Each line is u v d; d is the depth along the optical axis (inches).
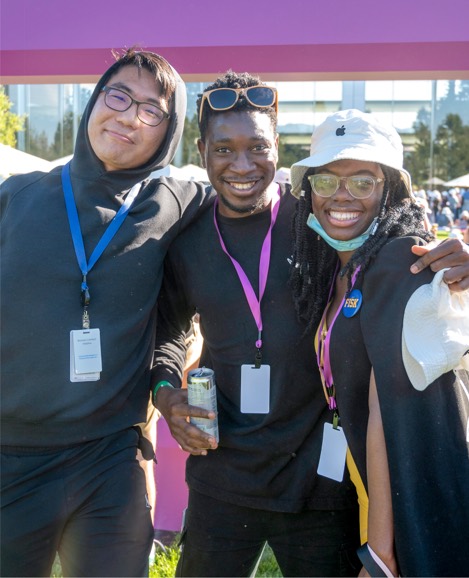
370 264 81.2
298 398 94.4
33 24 144.4
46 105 1156.5
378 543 77.6
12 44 145.0
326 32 141.3
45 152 1160.8
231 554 98.6
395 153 85.1
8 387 89.4
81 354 89.3
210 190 107.5
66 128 1165.7
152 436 127.4
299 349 93.9
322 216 87.3
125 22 143.4
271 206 99.4
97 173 96.9
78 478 90.6
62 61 147.2
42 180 100.0
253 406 94.7
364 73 154.3
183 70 147.8
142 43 143.6
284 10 141.4
